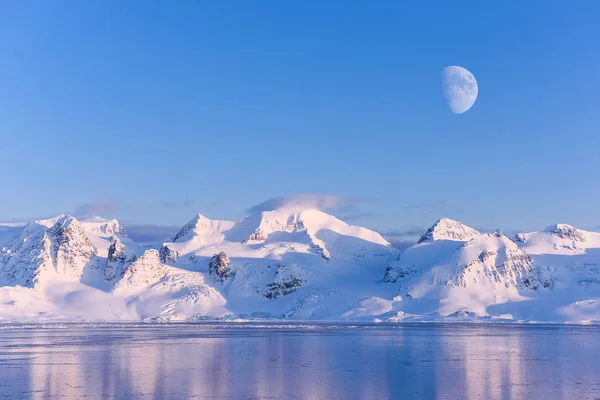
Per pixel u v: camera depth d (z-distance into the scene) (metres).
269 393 112.81
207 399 107.31
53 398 108.19
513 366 148.50
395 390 116.25
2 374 134.50
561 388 118.81
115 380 126.50
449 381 126.12
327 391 114.88
